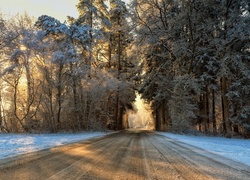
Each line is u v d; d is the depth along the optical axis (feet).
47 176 14.87
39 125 76.28
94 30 99.60
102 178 14.57
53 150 27.48
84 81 88.89
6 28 73.10
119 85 114.01
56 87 74.74
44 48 72.13
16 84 72.08
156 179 14.58
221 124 95.04
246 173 16.60
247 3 78.07
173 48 88.17
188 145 37.11
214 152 28.48
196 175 15.75
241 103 80.23
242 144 47.60
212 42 80.84
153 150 29.14
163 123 114.73
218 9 84.38
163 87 101.14
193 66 92.89
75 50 78.84
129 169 17.37
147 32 99.66
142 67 114.93
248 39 77.51
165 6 98.78
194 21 87.86
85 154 24.67
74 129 82.84
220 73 76.48
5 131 74.49
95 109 99.04
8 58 73.41
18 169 16.79
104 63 133.08
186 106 82.84
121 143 38.75
